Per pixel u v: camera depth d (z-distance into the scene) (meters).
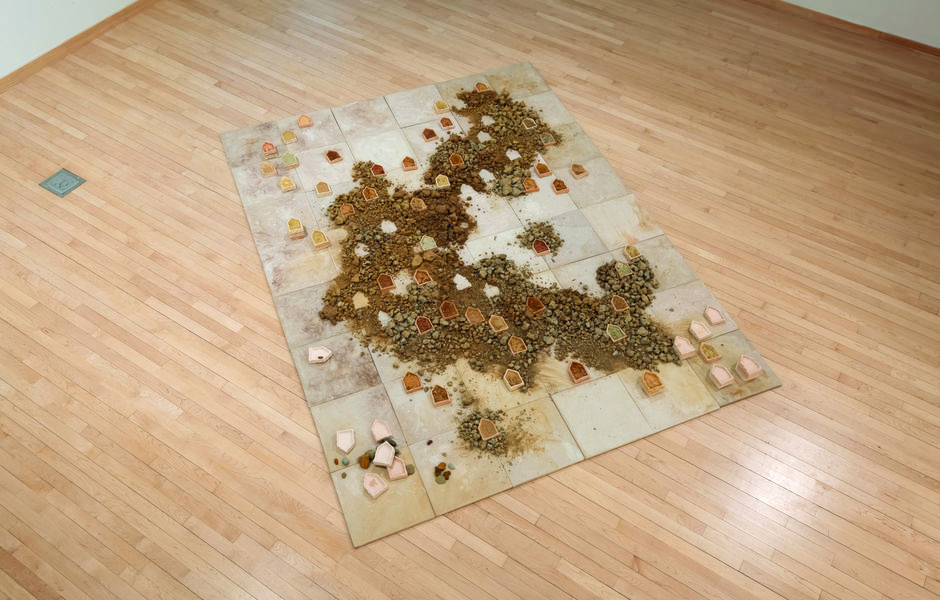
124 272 3.24
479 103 4.08
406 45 4.46
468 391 2.88
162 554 2.47
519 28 4.64
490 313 3.13
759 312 3.21
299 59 4.32
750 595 2.45
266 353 3.00
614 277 3.27
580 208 3.57
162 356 2.97
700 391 2.93
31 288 3.17
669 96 4.22
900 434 2.84
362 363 2.96
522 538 2.54
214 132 3.87
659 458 2.75
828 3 4.69
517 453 2.73
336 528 2.55
